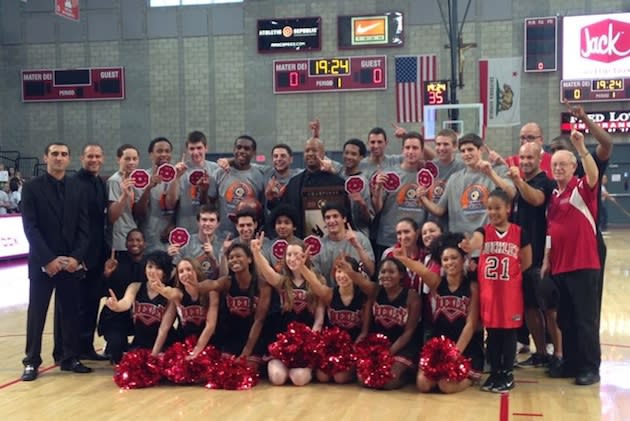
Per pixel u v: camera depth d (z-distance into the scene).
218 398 4.50
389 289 4.85
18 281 10.70
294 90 18.14
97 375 5.18
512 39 17.22
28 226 5.07
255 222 5.24
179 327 5.34
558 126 17.20
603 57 16.78
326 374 4.78
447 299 4.72
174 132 18.77
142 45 18.73
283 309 5.00
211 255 5.23
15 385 4.90
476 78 17.33
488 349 4.66
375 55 17.72
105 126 18.97
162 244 5.71
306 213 5.52
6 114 19.25
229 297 5.07
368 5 17.70
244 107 18.45
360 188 5.38
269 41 18.17
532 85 17.27
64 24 18.91
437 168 5.50
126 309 5.05
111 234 5.61
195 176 5.57
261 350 5.07
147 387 4.81
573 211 4.69
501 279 4.52
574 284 4.69
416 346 4.85
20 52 19.11
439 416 4.04
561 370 4.91
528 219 5.07
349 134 18.00
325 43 17.97
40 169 19.16
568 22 16.91
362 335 4.89
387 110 17.75
